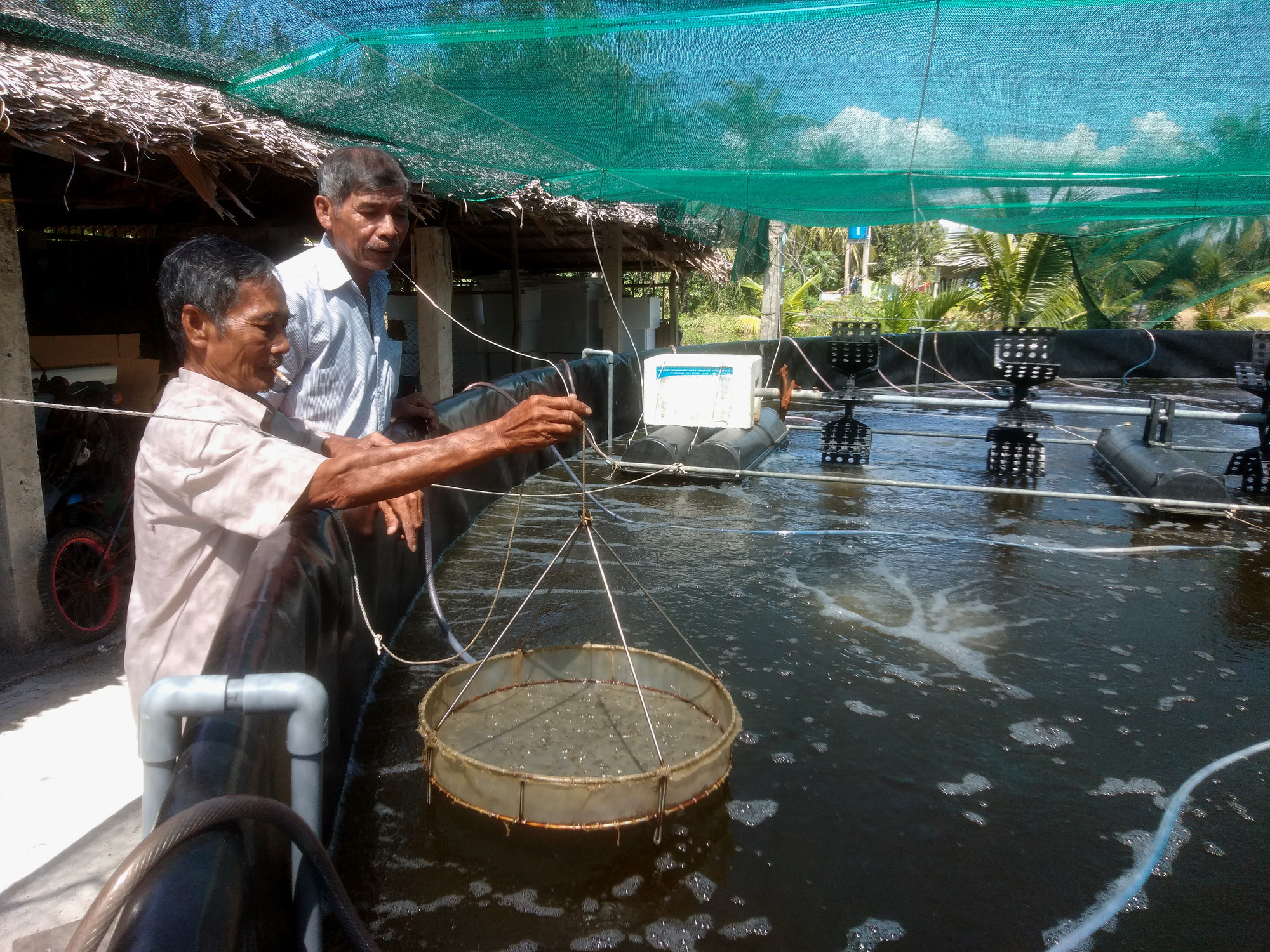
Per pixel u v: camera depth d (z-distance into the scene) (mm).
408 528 2357
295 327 2352
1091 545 4965
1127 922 1960
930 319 18188
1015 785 2508
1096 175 5434
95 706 3814
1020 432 6617
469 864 2096
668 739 2377
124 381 5758
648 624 3662
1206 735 2832
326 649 2229
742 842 2203
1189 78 3750
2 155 4105
